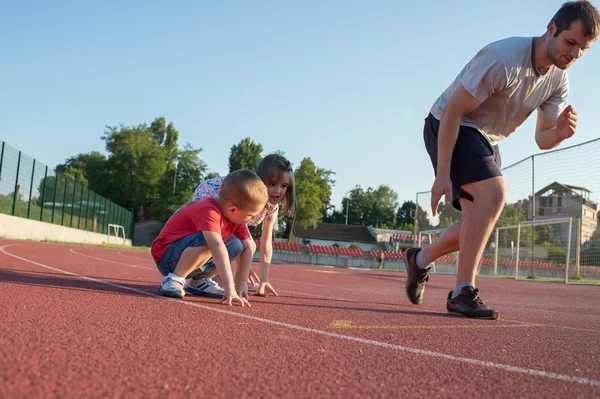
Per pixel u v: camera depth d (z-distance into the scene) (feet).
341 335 6.77
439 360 5.51
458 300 10.57
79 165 222.69
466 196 11.08
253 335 6.33
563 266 52.26
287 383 4.20
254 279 13.76
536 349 6.71
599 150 47.96
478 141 10.68
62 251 38.63
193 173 194.39
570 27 9.82
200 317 7.59
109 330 5.96
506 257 60.80
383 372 4.79
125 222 134.41
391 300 14.42
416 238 79.36
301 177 188.24
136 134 189.78
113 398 3.52
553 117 11.93
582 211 49.93
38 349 4.71
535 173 54.75
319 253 128.77
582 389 4.57
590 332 9.00
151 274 18.30
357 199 390.21
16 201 64.64
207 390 3.86
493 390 4.39
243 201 9.82
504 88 10.47
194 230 10.22
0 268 14.46
